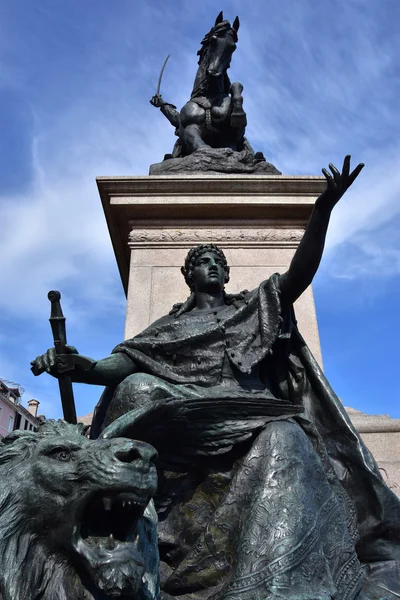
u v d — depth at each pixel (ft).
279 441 8.79
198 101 21.57
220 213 16.49
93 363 9.41
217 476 8.97
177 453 9.07
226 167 18.30
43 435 7.22
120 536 6.63
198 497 8.98
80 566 6.49
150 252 16.01
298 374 10.94
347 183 10.44
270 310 11.00
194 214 16.56
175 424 8.66
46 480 6.63
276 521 7.88
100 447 6.70
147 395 9.50
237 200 16.26
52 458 6.79
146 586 6.77
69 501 6.48
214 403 8.89
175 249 16.02
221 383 10.43
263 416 9.29
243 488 8.52
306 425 9.82
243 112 20.58
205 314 11.71
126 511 6.61
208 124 21.06
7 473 6.82
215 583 8.05
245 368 10.39
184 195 16.43
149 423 8.36
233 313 11.27
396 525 9.24
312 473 8.73
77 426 7.41
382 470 13.35
